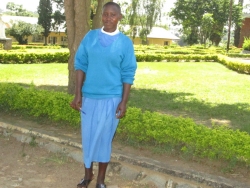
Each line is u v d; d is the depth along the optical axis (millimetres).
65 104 5090
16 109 5785
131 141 4527
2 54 16766
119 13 3072
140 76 13414
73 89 6520
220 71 16422
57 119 5164
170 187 3611
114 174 3930
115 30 3104
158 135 4320
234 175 3744
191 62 21906
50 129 5074
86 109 3178
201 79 13023
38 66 15797
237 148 3830
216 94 9625
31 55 17625
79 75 3197
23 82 10750
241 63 16031
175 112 7223
